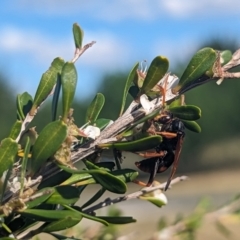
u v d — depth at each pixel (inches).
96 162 8.9
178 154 11.2
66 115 8.0
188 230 15.7
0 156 7.7
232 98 177.6
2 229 8.3
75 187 8.1
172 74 9.5
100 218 8.4
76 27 9.2
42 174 8.2
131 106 9.1
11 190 8.0
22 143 8.8
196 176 168.1
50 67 9.0
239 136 181.9
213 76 9.2
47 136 7.9
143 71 9.6
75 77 8.0
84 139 8.9
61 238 8.7
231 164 177.5
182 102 9.4
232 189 128.4
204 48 9.0
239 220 16.2
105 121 9.5
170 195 106.5
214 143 182.1
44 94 8.9
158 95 9.1
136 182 10.4
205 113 178.4
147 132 8.9
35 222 8.4
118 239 15.0
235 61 9.4
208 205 16.3
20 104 9.5
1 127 120.1
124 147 8.4
